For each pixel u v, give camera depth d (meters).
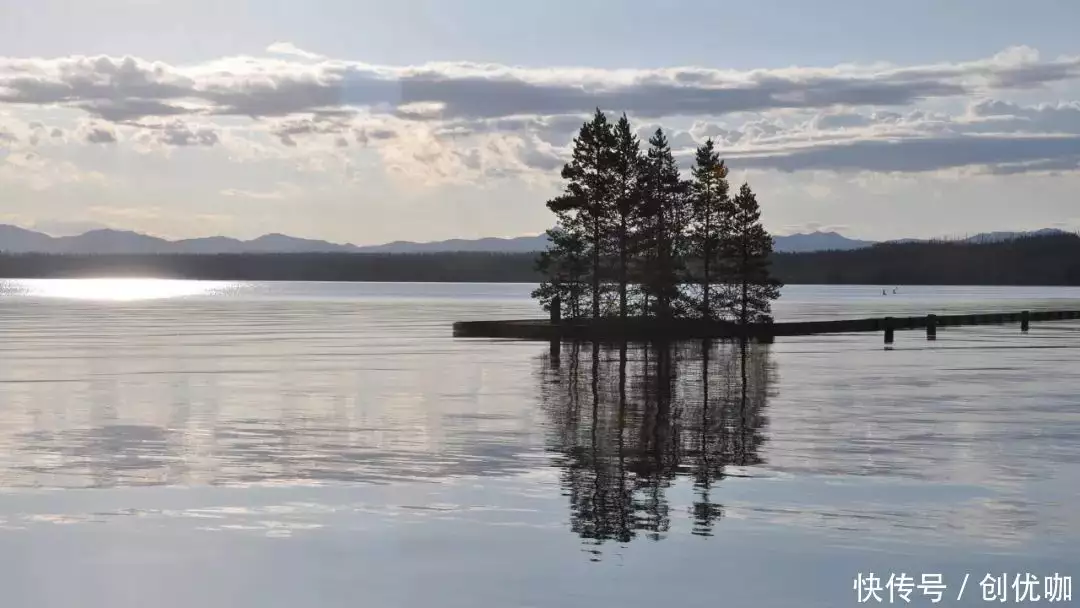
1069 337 79.19
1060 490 20.09
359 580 14.90
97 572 15.31
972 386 40.28
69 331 90.94
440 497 19.73
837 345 68.69
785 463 23.05
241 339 77.81
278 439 26.80
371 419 30.69
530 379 43.53
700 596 14.11
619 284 81.25
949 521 17.72
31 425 29.67
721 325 80.00
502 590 14.40
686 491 20.12
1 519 18.11
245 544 16.66
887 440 26.31
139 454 24.44
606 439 26.59
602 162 80.94
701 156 85.50
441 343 71.50
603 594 14.21
